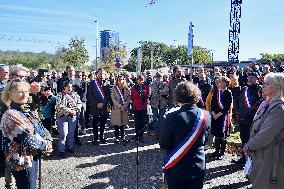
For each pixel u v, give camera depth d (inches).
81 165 258.4
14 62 1718.8
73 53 1247.5
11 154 125.1
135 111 331.3
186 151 124.3
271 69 455.2
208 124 129.0
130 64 1959.9
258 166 132.4
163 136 129.0
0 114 172.7
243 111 240.7
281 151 128.9
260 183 131.3
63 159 275.0
